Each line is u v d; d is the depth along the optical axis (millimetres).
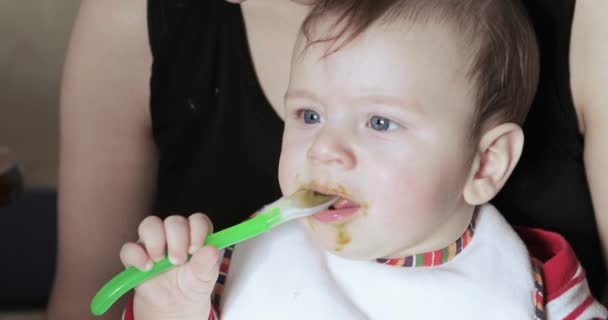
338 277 1211
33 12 2398
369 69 1080
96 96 1444
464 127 1122
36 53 2402
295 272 1204
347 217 1087
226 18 1352
